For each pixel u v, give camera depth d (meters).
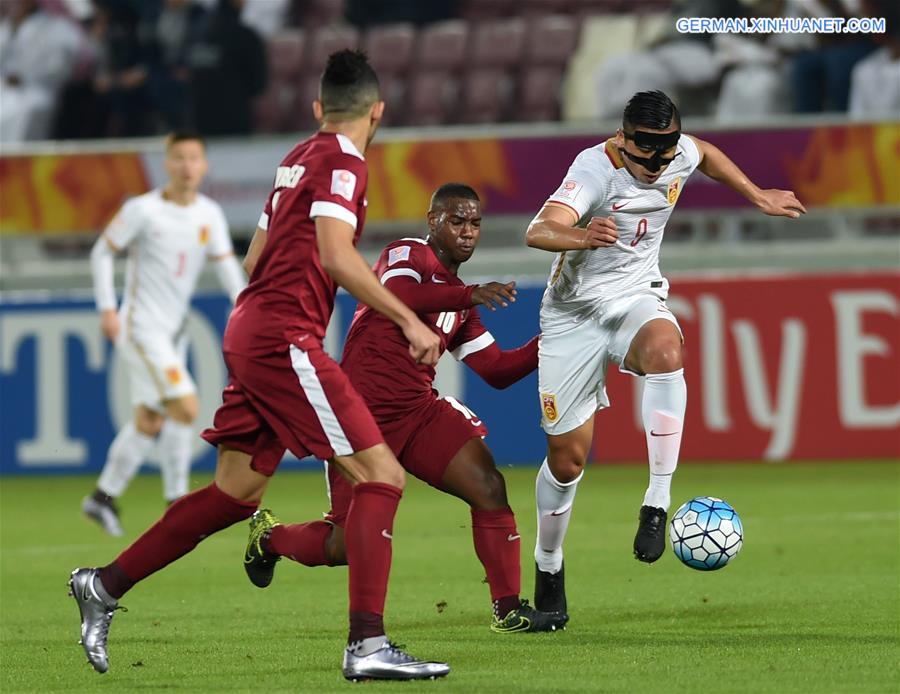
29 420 47.38
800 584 23.28
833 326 44.28
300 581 25.34
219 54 56.16
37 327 47.25
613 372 46.00
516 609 18.61
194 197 33.50
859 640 17.77
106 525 32.78
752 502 35.88
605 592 23.02
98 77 58.81
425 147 49.31
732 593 22.53
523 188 49.06
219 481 16.19
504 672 15.83
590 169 18.39
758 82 54.16
